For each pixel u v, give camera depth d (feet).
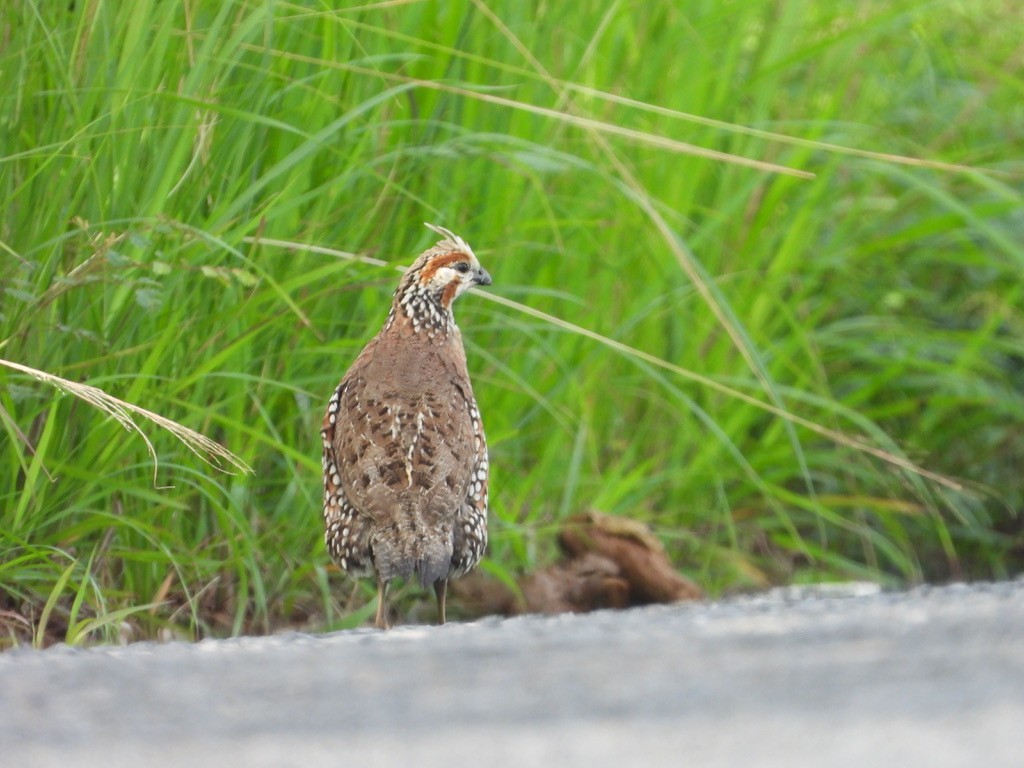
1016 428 50.83
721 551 44.73
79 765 13.58
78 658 20.10
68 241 33.47
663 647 19.11
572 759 12.93
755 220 48.11
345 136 37.47
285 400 37.93
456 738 14.25
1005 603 21.18
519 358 42.34
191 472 33.53
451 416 32.63
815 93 51.29
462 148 38.34
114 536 34.40
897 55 55.01
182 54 34.94
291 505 37.52
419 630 23.03
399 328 34.53
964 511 49.32
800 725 13.98
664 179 45.65
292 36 36.55
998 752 12.23
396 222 39.32
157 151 34.30
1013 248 44.06
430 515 31.09
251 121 34.40
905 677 16.11
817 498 46.98
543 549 41.32
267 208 33.88
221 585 35.65
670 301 44.78
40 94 32.42
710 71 46.73
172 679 18.24
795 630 19.86
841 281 50.65
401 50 39.40
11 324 31.89
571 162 38.27
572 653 19.08
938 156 50.39
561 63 44.01
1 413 29.63
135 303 33.53
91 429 33.17
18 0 32.91
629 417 46.14
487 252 38.68
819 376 48.08
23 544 30.86
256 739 14.66
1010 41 56.70
